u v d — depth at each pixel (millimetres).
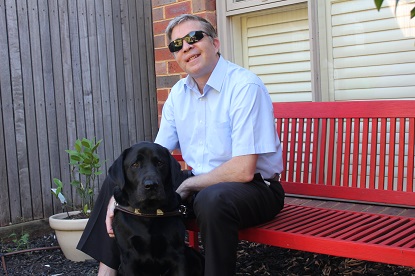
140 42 5266
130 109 5203
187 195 2834
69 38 4770
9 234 4438
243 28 4559
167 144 3154
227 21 4543
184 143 3045
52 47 4664
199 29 2807
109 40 5035
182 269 2580
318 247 2414
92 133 4938
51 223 3879
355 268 3283
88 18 4887
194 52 2803
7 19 4398
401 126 3049
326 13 4047
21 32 4480
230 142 2830
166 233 2561
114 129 5086
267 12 4398
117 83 5102
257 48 4508
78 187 4113
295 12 4242
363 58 3939
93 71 4934
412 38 3705
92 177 4441
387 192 3055
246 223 2625
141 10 5270
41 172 4633
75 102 4824
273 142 2730
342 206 3213
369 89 3938
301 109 3457
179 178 2670
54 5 4664
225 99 2807
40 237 4582
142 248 2564
